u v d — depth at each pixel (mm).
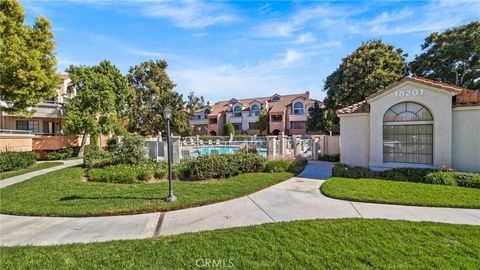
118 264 3744
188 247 4250
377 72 20406
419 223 5137
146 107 32062
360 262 3678
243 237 4613
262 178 9664
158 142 14703
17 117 22891
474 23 20688
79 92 20688
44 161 19250
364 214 5836
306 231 4809
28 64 13789
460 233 4637
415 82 10031
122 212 6133
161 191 7883
